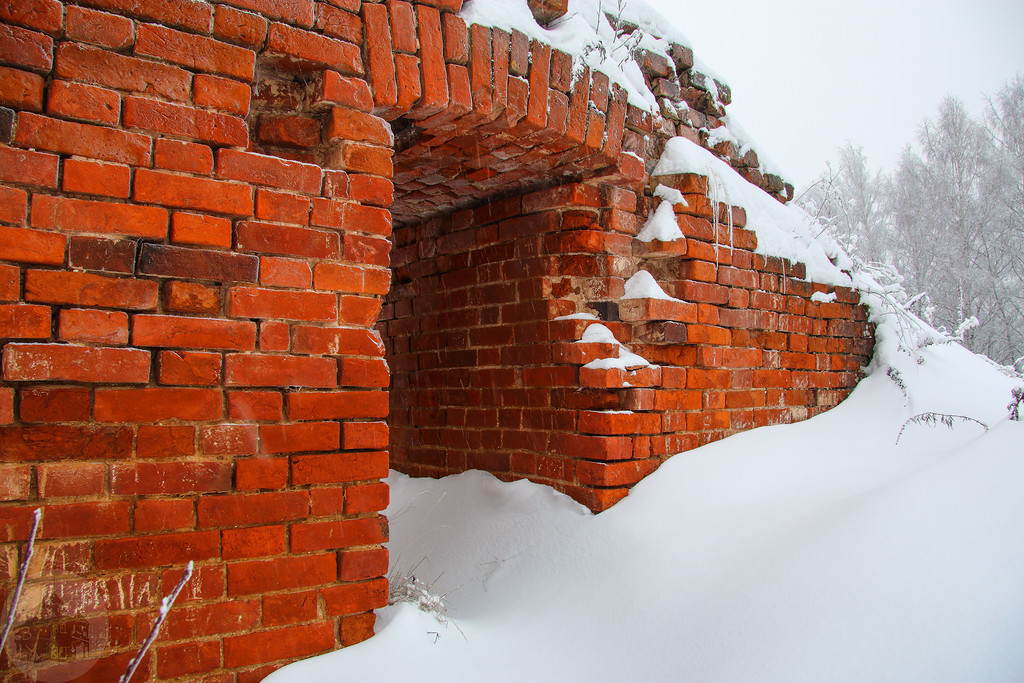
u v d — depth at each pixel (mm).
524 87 2832
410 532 3775
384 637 2361
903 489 2721
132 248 2006
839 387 4605
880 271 5285
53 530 1875
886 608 2240
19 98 1877
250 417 2174
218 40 2158
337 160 2416
